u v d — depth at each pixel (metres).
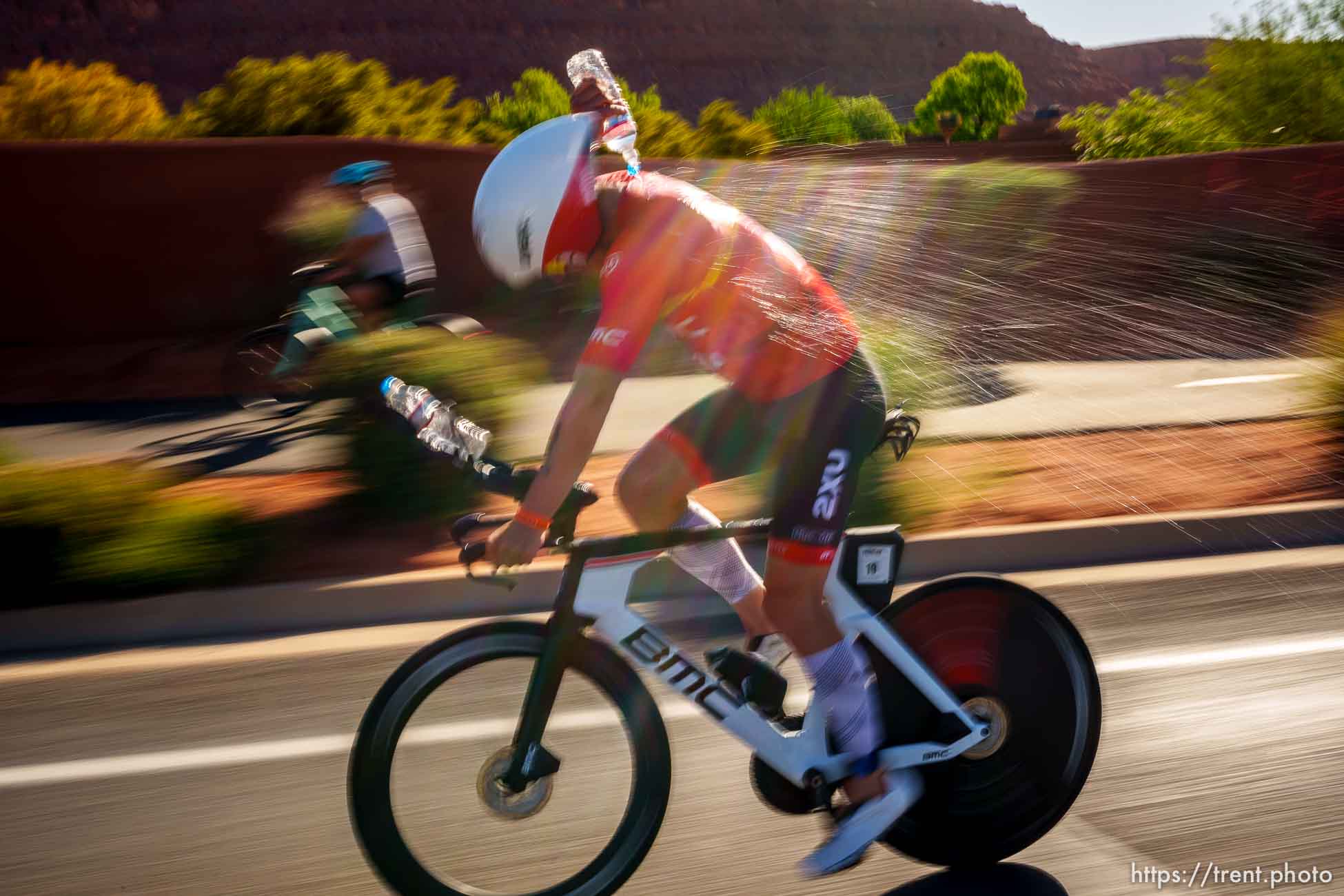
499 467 2.76
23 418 9.76
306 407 8.81
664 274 2.63
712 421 2.86
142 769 3.80
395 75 142.00
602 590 2.82
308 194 13.03
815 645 2.88
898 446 3.02
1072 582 5.32
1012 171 10.51
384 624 5.18
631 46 153.00
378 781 2.73
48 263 12.80
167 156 12.88
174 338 12.88
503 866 2.90
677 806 3.44
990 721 3.09
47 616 5.02
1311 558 5.59
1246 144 18.08
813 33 159.88
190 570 5.22
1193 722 3.88
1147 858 3.10
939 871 3.10
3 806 3.59
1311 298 11.56
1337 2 17.34
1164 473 6.70
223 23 135.88
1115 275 11.63
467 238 13.30
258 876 3.16
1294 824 3.25
